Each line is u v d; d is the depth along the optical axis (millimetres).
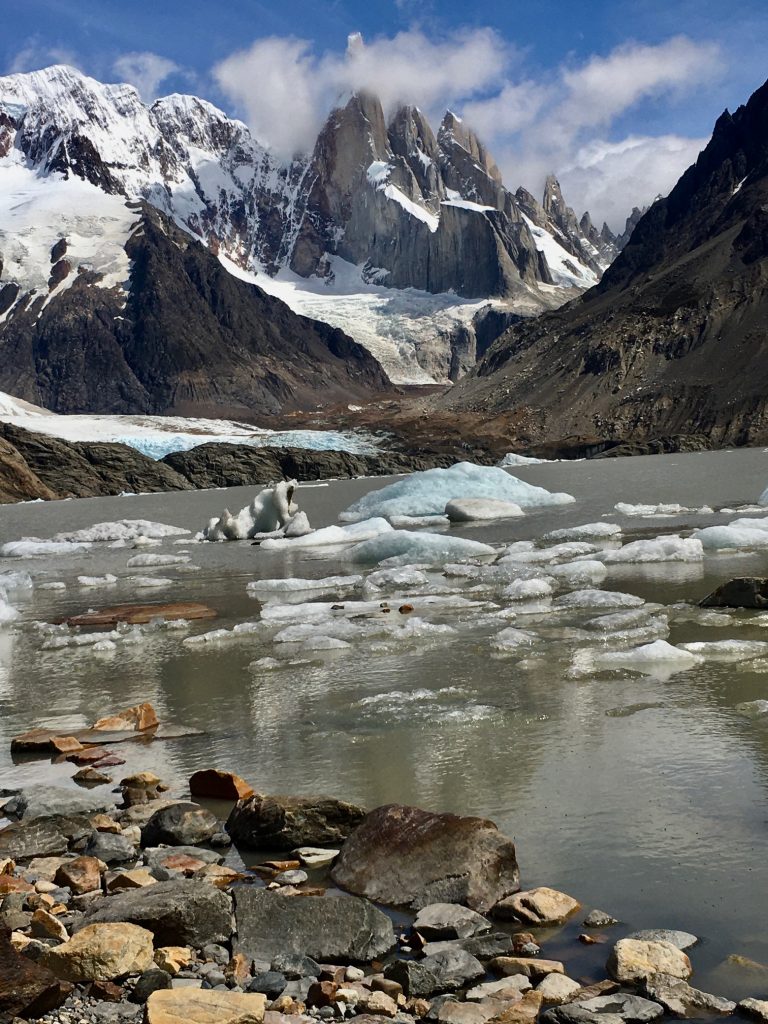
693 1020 4324
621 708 9180
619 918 5316
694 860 5914
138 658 13383
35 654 14266
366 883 5895
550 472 103188
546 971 4805
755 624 12820
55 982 4477
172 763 8547
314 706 10070
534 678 10609
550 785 7277
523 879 5852
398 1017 4430
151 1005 4340
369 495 46812
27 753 9258
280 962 4977
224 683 11445
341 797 7324
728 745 7895
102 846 6555
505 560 21609
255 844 6703
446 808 6973
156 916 5191
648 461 124875
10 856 6641
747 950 4895
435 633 13586
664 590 16297
